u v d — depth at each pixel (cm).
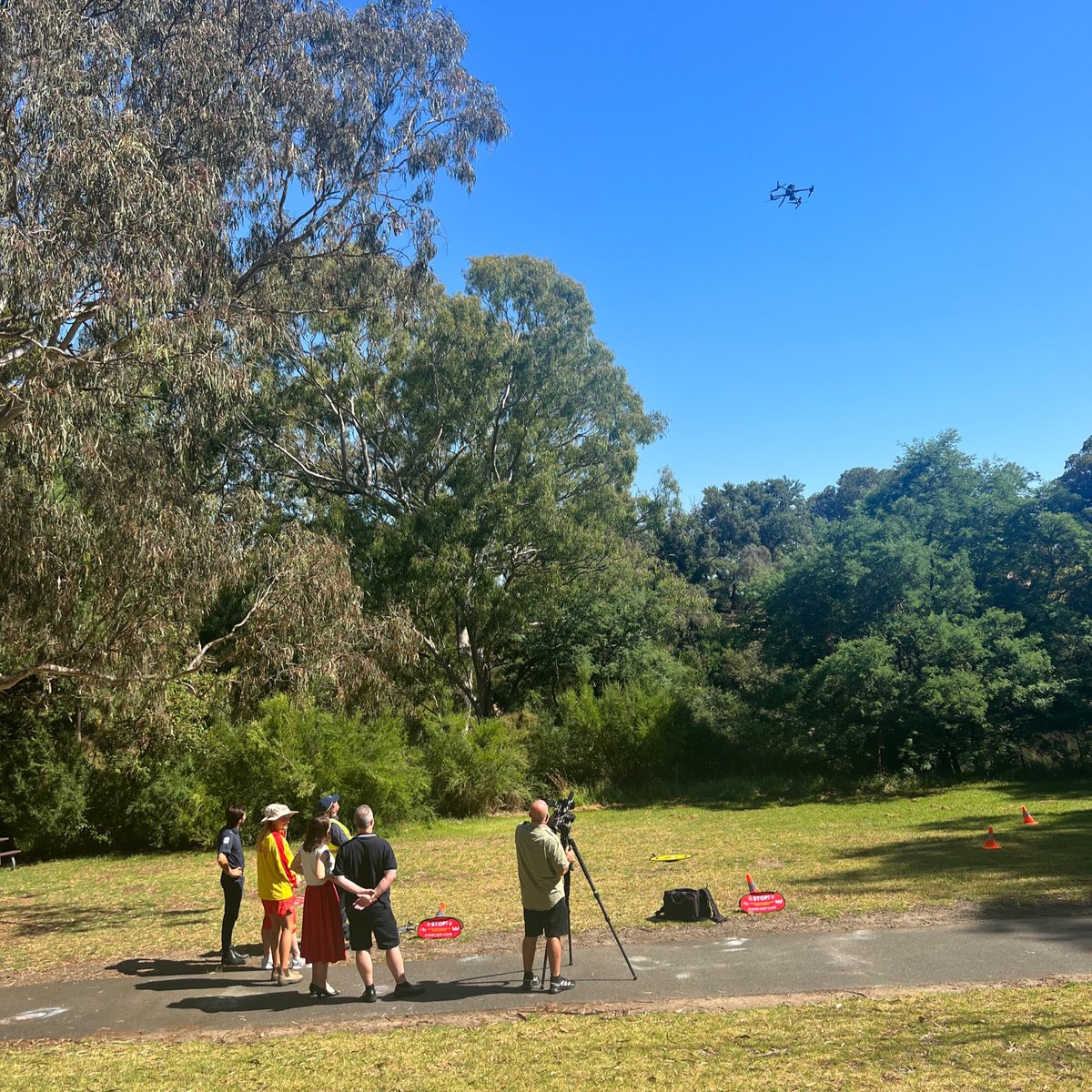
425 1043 607
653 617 3512
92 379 1222
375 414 3228
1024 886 1033
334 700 1540
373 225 1816
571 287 3684
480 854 1670
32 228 1120
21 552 1216
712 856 1446
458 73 1878
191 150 1422
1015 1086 480
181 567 1285
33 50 1163
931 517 2864
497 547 3127
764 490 8800
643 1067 538
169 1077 566
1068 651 2577
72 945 1039
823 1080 502
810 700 2559
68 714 2016
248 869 1672
